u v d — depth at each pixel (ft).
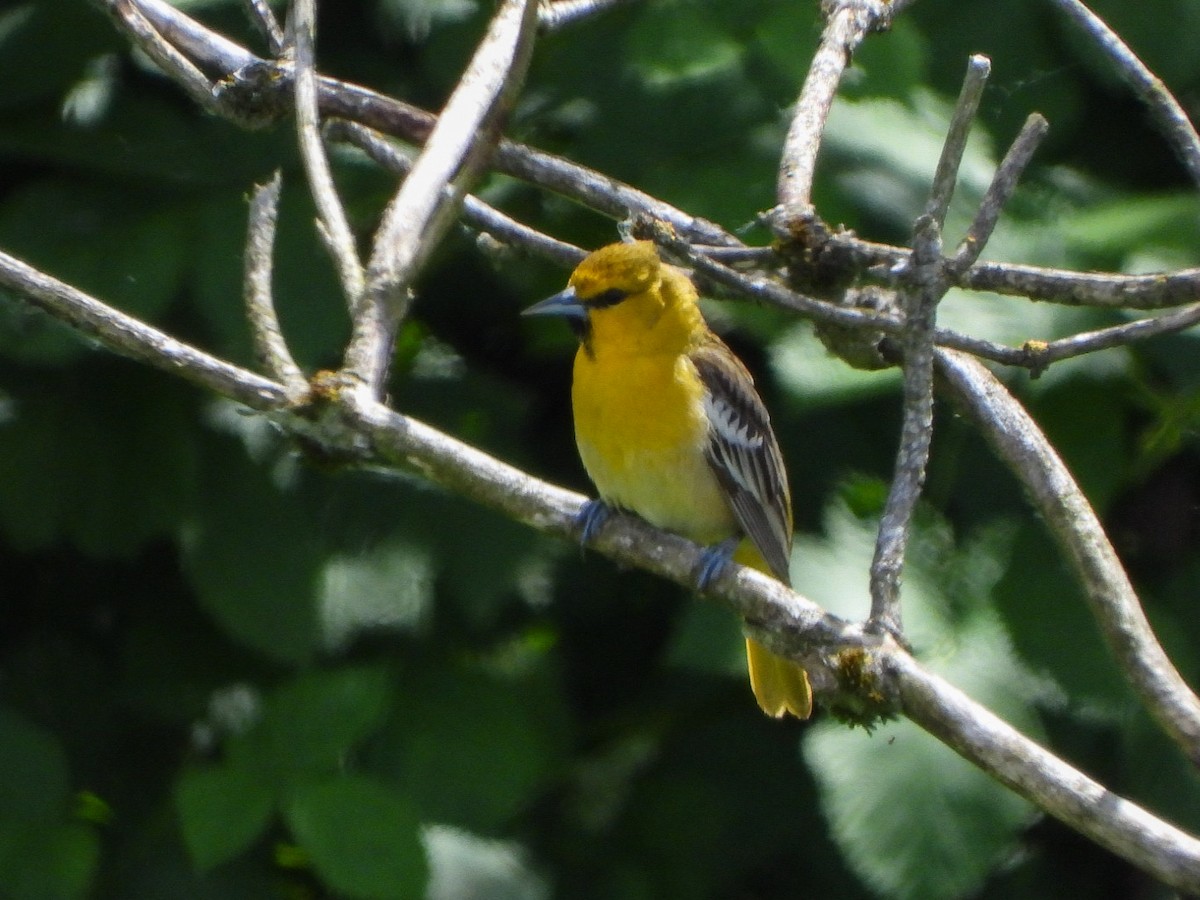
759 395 37.19
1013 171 23.81
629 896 38.63
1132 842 19.89
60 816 34.32
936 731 21.48
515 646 38.27
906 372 23.61
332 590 35.06
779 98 33.58
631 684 41.65
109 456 35.09
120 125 34.68
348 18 37.52
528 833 39.29
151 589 38.58
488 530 35.58
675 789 39.83
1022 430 25.90
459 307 39.37
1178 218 33.40
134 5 33.12
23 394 35.09
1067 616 32.94
